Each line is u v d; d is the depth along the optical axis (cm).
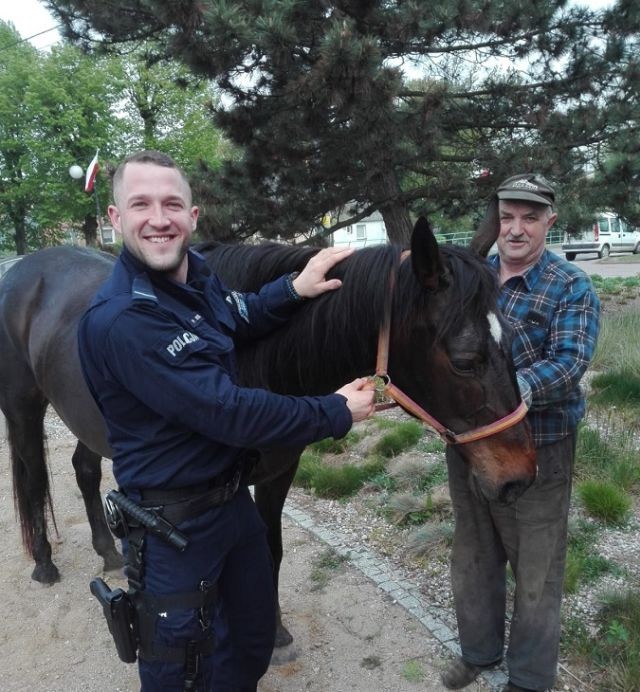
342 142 759
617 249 2333
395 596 286
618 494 340
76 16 875
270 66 694
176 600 150
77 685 247
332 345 183
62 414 277
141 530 151
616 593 265
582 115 811
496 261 225
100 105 2564
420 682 237
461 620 230
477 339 158
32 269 312
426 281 158
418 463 408
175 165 152
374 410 163
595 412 483
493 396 162
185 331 141
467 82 855
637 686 218
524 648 213
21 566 335
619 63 830
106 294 144
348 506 378
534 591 209
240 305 188
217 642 184
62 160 2481
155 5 613
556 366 190
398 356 170
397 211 852
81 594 308
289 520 367
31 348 287
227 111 777
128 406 146
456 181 793
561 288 199
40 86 2455
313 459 436
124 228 147
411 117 720
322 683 240
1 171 2659
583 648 239
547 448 202
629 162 787
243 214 800
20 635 278
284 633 257
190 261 164
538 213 197
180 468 147
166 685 153
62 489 429
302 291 185
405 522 350
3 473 460
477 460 169
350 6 695
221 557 158
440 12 664
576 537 317
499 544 228
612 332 686
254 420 139
